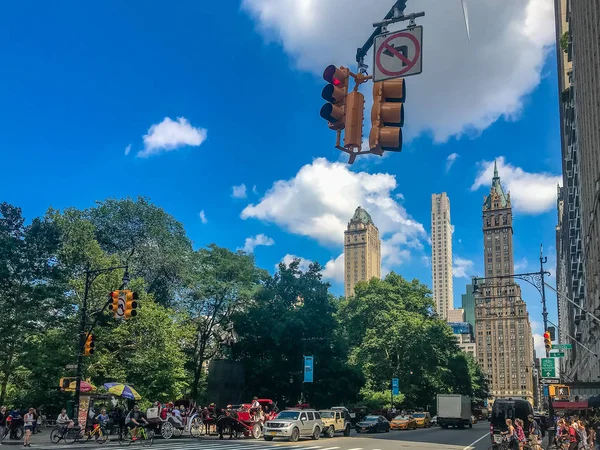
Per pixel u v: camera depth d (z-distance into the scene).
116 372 40.06
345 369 54.41
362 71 8.35
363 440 31.45
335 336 55.91
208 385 50.59
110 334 40.50
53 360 37.53
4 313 37.03
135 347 41.84
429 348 70.00
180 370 43.78
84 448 22.02
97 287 40.75
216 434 34.41
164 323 42.31
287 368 53.00
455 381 84.94
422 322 71.56
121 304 25.31
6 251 37.28
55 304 38.91
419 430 49.25
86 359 39.62
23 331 37.47
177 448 22.25
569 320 109.06
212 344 60.41
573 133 87.12
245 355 54.44
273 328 51.41
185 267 53.66
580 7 63.69
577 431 24.33
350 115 7.95
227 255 56.47
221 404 49.41
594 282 59.69
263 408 40.19
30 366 37.28
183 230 58.19
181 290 54.59
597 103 53.00
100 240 52.81
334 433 36.56
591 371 70.19
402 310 76.12
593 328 62.12
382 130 7.53
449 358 83.00
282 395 54.81
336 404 56.81
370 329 72.94
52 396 38.72
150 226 53.75
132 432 24.62
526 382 192.25
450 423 54.09
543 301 36.38
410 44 7.53
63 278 39.56
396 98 7.68
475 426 65.94
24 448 22.00
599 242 55.38
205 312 56.22
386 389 72.31
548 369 44.31
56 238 40.66
